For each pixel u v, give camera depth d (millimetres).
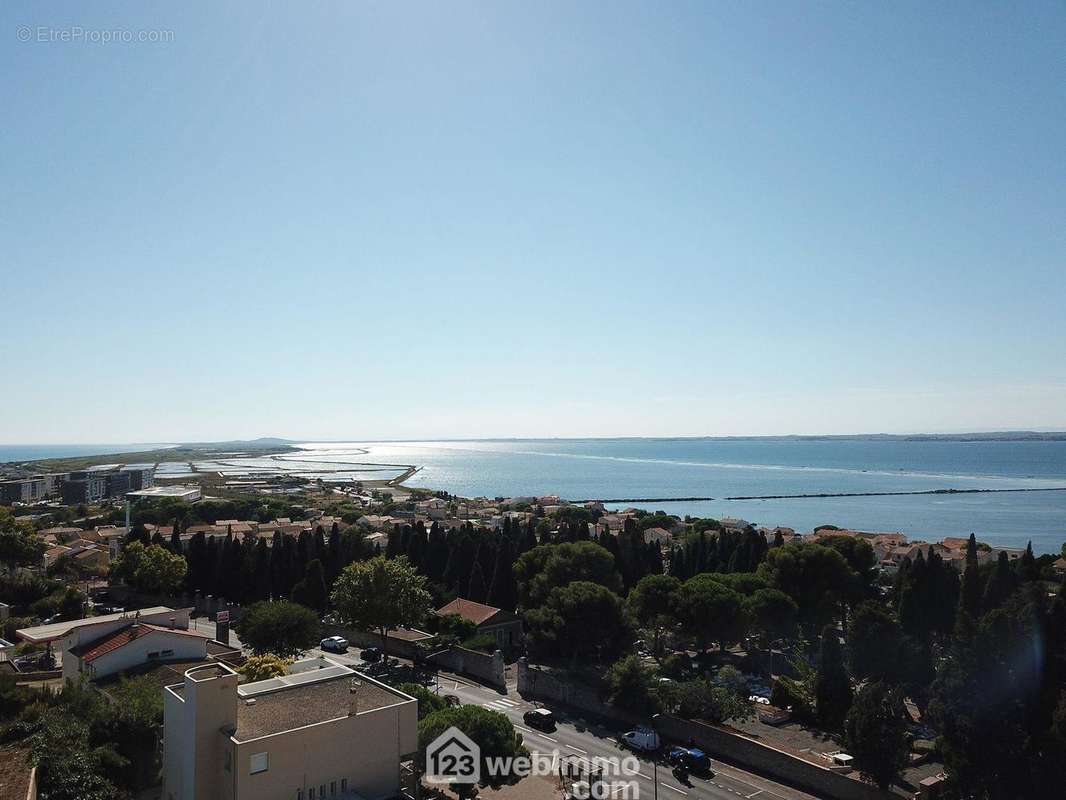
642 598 81625
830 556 89312
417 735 40906
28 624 84750
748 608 78750
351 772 37781
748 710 59906
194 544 110500
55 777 36375
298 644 72812
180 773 36844
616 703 61906
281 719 37844
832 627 58906
